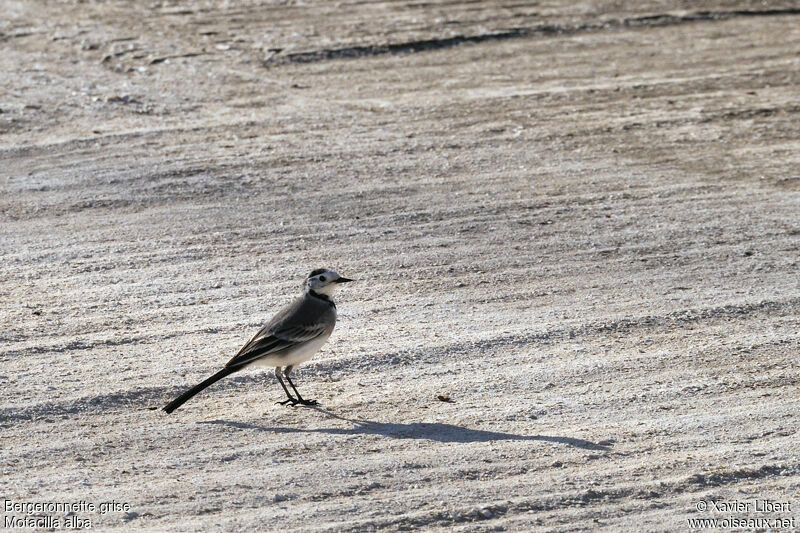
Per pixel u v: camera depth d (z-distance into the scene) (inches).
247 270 585.0
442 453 375.2
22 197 705.6
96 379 438.6
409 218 676.7
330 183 745.0
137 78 1017.5
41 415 403.9
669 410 417.1
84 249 614.2
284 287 559.2
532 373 453.1
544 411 415.8
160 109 925.8
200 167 770.8
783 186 747.4
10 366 449.7
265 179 749.3
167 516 328.2
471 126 888.3
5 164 773.3
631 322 511.2
